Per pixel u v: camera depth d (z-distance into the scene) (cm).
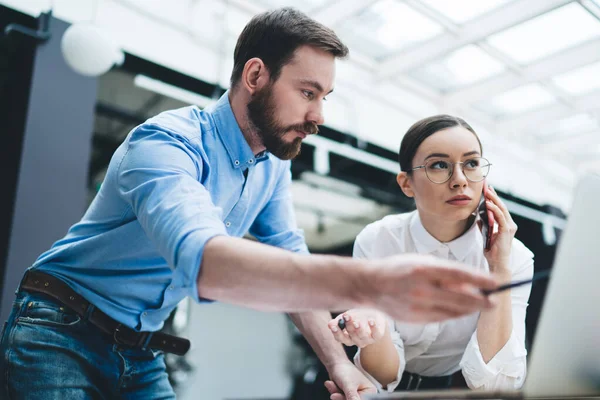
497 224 115
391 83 415
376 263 55
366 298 55
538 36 343
